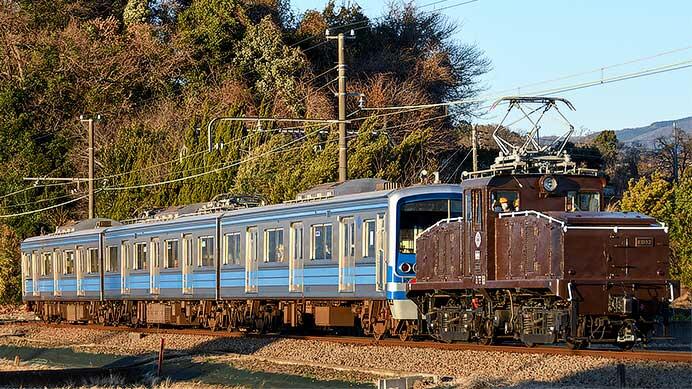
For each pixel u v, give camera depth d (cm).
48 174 7181
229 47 7556
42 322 5134
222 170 5656
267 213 3503
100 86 7538
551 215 2388
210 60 7562
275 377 2528
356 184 3309
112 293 4512
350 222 3100
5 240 6372
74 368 2947
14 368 3134
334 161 5028
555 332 2377
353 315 3231
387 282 2908
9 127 7212
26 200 7044
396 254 2895
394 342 2869
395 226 2900
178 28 7831
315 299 3247
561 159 2659
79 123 7419
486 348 2538
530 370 2206
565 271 2325
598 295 2334
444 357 2500
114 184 6594
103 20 7900
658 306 2377
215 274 3778
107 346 3647
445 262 2733
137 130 6675
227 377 2638
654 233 2388
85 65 7544
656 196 4366
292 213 3369
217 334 3653
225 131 5819
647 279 2369
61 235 5022
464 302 2734
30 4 7844
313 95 6962
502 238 2539
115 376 2652
